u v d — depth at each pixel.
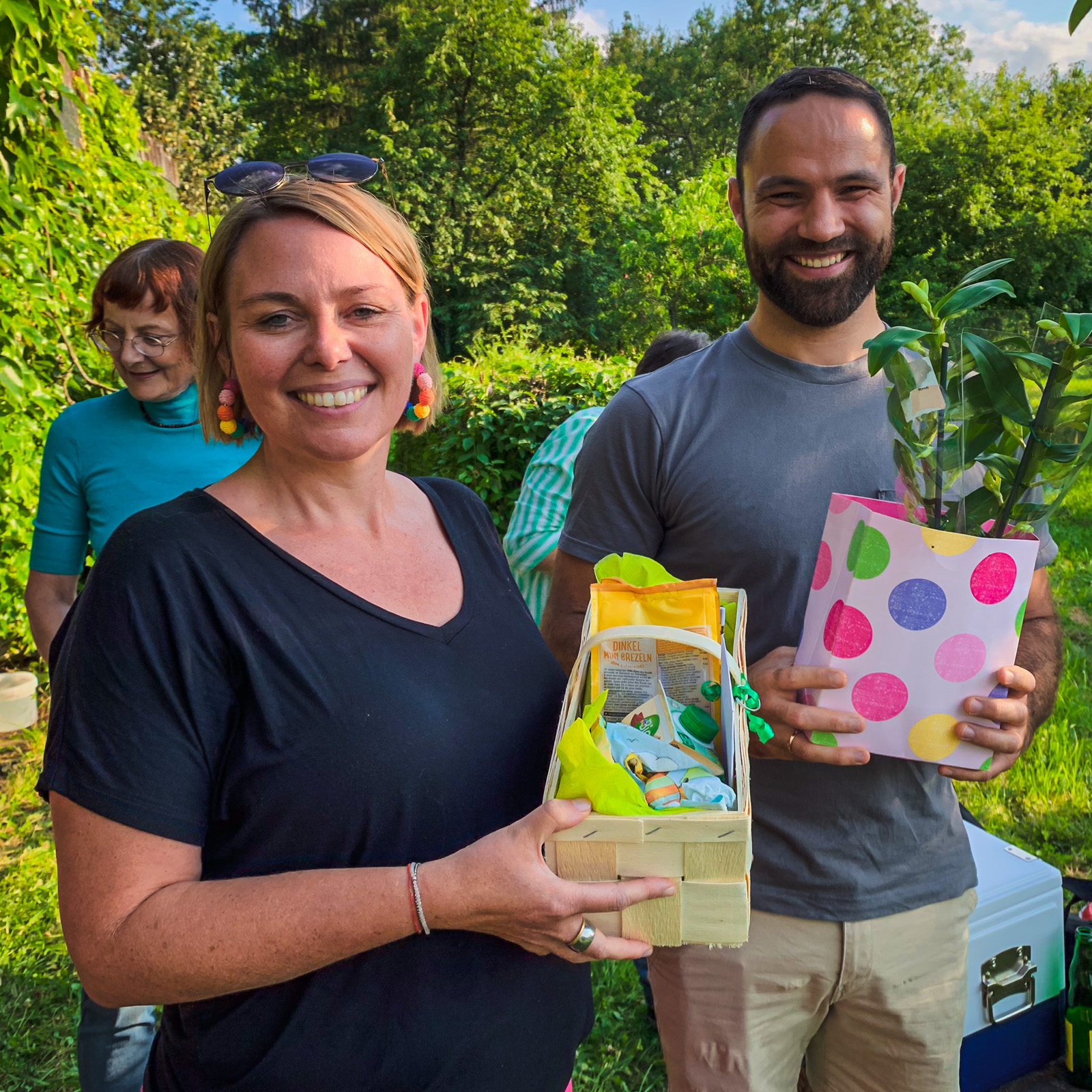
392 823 1.00
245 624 0.98
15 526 4.00
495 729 1.10
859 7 35.56
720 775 1.04
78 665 0.94
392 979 1.01
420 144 24.89
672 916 0.98
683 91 38.62
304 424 1.05
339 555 1.10
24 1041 2.33
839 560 1.23
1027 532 1.22
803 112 1.40
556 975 1.17
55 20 3.38
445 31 24.97
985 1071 2.11
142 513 1.03
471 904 0.91
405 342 1.11
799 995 1.50
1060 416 1.12
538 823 0.93
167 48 31.02
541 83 26.25
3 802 3.47
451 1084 1.05
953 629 1.19
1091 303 19.28
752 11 38.06
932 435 1.19
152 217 5.76
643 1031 2.34
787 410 1.52
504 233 24.86
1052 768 3.49
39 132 3.71
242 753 0.97
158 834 0.91
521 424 5.51
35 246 3.72
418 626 1.09
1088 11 1.00
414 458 6.34
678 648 1.15
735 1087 1.50
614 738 1.04
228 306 1.07
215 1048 0.99
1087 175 21.81
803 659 1.32
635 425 1.56
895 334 1.11
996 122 20.25
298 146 27.97
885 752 1.27
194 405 2.08
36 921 2.75
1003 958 2.07
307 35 28.69
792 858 1.46
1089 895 2.24
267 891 0.90
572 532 1.63
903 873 1.48
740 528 1.49
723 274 15.08
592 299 25.33
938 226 20.14
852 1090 1.63
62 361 4.20
